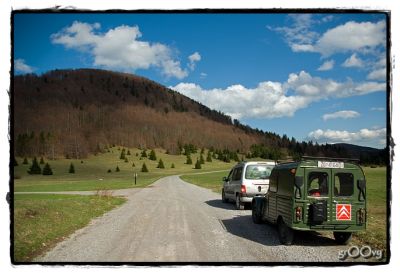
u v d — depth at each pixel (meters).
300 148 189.38
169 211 15.91
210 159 183.38
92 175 110.50
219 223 12.60
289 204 9.27
